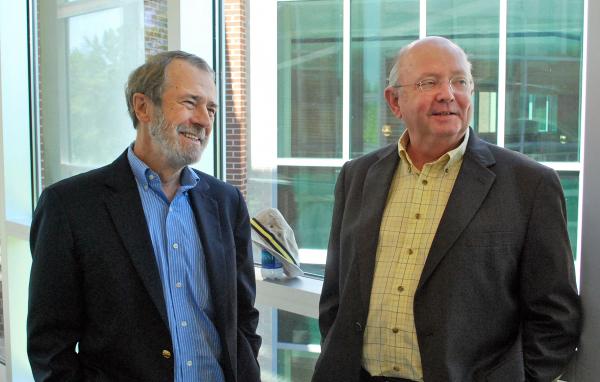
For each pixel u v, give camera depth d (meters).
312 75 2.66
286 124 2.75
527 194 1.48
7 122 3.80
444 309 1.47
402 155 1.66
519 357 1.47
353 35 2.53
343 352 1.65
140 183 1.72
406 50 1.62
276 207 2.82
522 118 2.06
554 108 1.97
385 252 1.62
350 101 2.55
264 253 2.49
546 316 1.46
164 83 1.64
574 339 1.49
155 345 1.62
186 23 2.76
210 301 1.75
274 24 2.74
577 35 1.89
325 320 1.80
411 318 1.54
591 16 1.52
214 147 2.94
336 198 1.84
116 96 3.42
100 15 3.48
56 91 3.86
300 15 2.66
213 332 1.75
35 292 1.61
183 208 1.77
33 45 3.92
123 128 3.41
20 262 3.80
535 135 2.02
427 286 1.50
